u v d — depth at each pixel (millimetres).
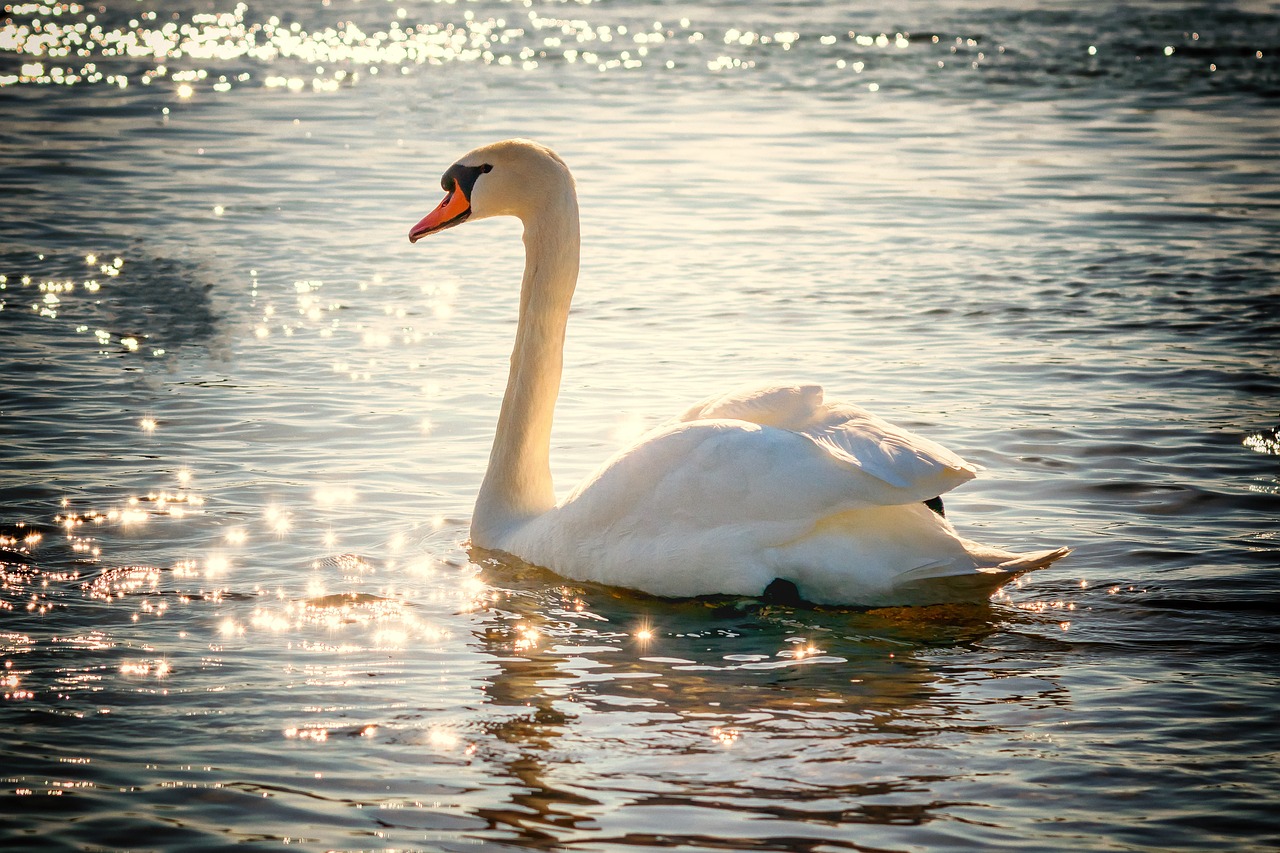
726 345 17531
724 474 10398
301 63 43000
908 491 9914
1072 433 14289
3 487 12461
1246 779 7879
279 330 18062
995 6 56125
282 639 9742
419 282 20688
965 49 45625
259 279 20594
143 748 8180
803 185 27531
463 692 8977
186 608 10203
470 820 7453
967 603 10414
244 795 7688
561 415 14883
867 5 56875
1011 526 11961
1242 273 20969
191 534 11617
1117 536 11703
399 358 16969
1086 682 9156
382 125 32969
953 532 10180
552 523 11148
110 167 28203
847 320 18672
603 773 7949
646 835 7309
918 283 20609
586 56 44344
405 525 12016
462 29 50781
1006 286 20391
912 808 7586
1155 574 10930
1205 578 10812
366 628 9961
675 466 10594
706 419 10867
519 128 32594
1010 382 16000
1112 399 15359
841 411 10734
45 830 7312
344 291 20078
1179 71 41531
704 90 38094
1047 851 7180
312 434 14242
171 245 22344
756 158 29953
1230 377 16094
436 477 13180
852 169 29000
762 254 22375
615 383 15992
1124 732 8445
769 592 10281
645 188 27078
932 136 32562
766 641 9867
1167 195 26594
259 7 56281
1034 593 10633
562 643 9789
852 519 10234
